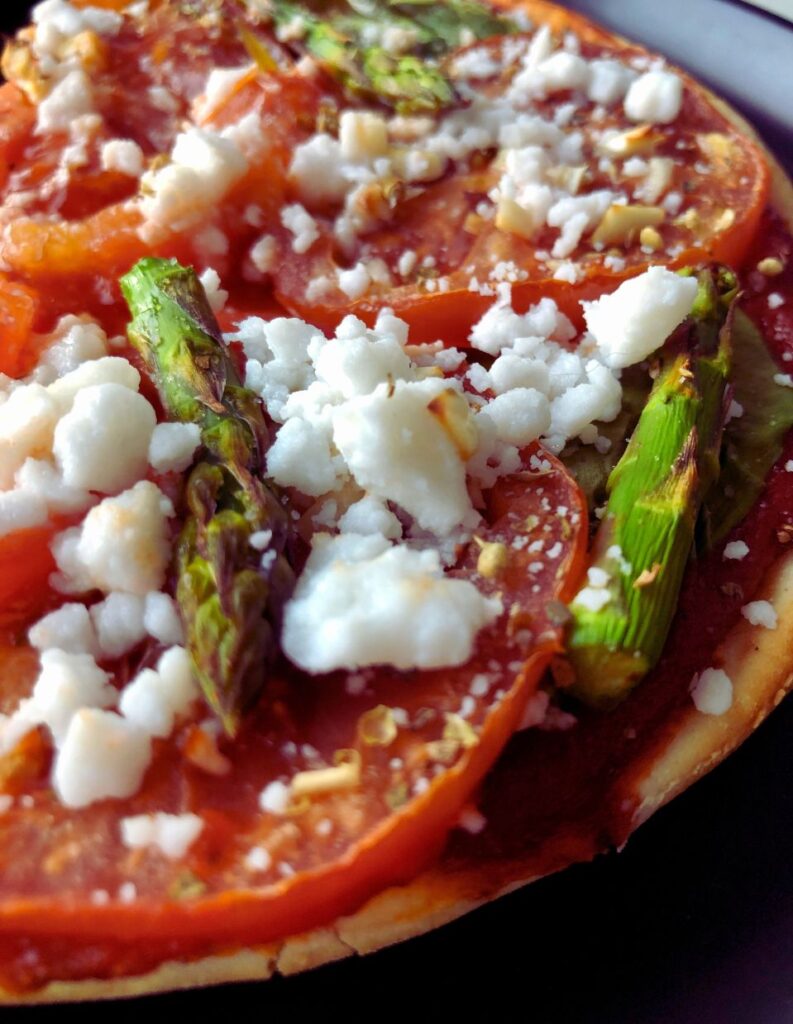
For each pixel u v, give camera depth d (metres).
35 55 0.19
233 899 0.10
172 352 0.13
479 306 0.15
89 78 0.18
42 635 0.12
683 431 0.13
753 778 0.13
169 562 0.12
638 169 0.17
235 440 0.12
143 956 0.11
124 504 0.12
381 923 0.11
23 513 0.12
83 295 0.16
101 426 0.12
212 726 0.11
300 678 0.11
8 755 0.11
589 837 0.12
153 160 0.17
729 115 0.19
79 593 0.12
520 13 0.20
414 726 0.11
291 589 0.12
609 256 0.16
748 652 0.13
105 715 0.11
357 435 0.12
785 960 0.12
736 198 0.16
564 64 0.18
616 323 0.14
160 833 0.11
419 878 0.12
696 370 0.14
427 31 0.20
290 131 0.17
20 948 0.11
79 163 0.17
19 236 0.16
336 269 0.16
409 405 0.12
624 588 0.12
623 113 0.18
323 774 0.11
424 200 0.17
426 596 0.11
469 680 0.11
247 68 0.18
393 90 0.18
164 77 0.18
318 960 0.11
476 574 0.12
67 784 0.11
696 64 0.20
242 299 0.16
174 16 0.19
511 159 0.17
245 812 0.11
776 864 0.13
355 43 0.19
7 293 0.15
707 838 0.13
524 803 0.12
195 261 0.16
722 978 0.12
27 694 0.12
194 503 0.12
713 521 0.14
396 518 0.12
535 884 0.12
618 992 0.12
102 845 0.11
